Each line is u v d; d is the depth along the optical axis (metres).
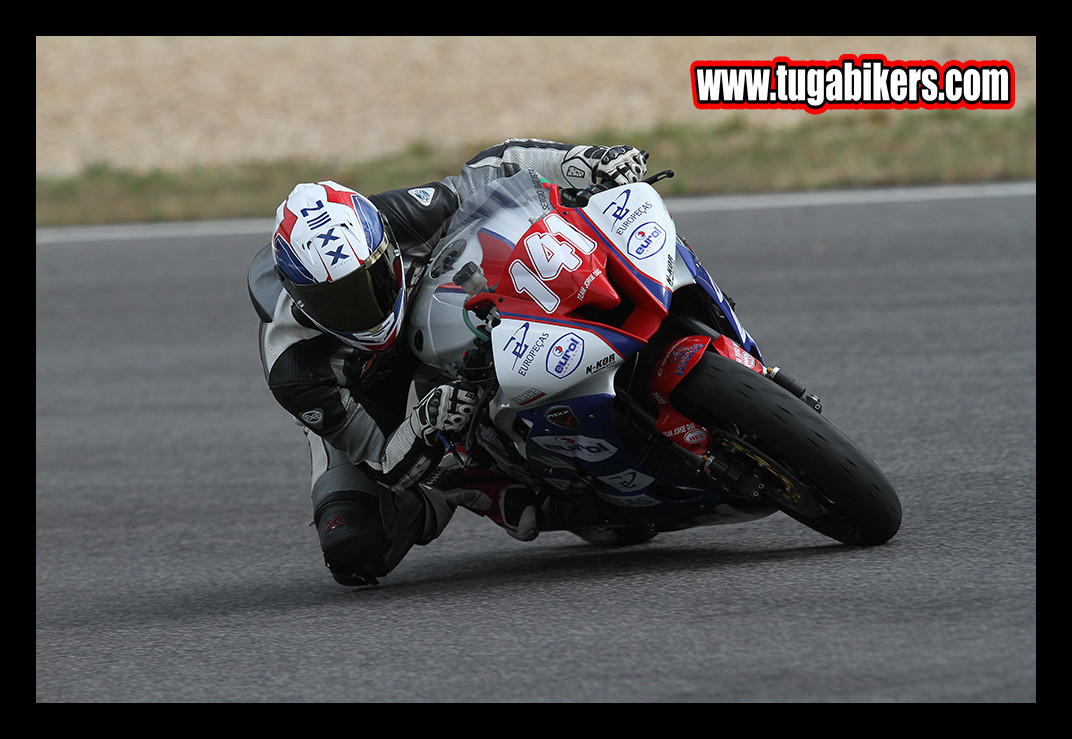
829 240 32.06
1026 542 12.79
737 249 32.12
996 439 17.73
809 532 14.27
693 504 13.34
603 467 12.98
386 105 57.25
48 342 30.34
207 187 46.00
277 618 13.33
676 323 12.99
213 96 60.59
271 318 13.28
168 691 11.20
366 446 13.49
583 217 13.02
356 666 11.26
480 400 12.73
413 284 13.41
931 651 9.98
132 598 14.95
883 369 22.16
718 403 11.99
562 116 53.56
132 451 22.27
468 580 14.19
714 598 11.87
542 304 12.39
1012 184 35.81
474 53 63.28
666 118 51.72
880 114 47.25
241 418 23.77
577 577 13.48
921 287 27.30
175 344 29.41
